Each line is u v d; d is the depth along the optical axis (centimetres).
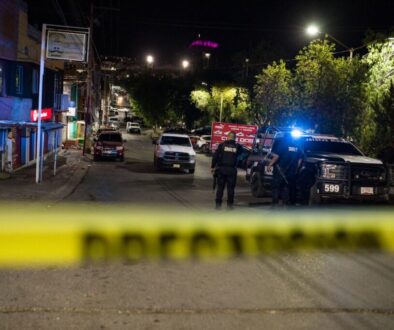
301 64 5341
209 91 11694
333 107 4881
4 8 4431
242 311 968
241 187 3650
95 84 12800
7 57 4556
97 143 6031
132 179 4044
